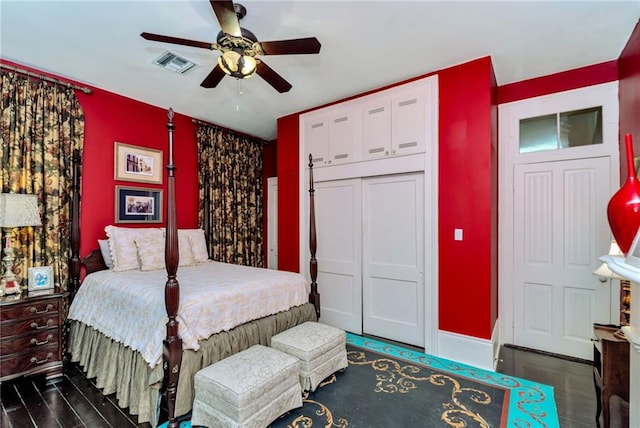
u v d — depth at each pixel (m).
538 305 3.25
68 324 3.04
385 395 2.39
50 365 2.64
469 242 2.94
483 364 2.83
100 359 2.57
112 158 3.58
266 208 5.62
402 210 3.43
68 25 2.35
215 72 2.40
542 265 3.23
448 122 3.06
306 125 4.15
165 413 2.14
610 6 2.15
